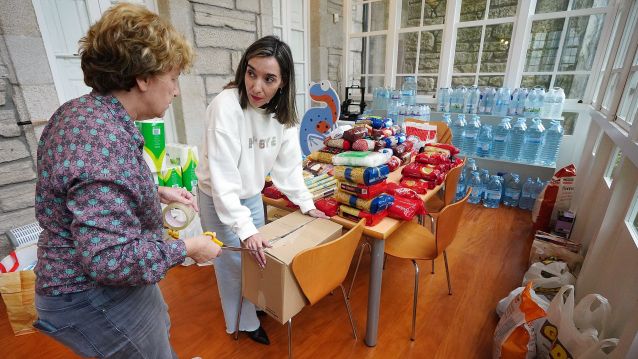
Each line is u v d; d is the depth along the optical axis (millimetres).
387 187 1570
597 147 2254
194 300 1825
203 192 1294
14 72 1792
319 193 1544
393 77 4230
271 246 1172
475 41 3600
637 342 888
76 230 573
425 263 2191
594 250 1542
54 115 644
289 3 3748
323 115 2705
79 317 697
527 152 3086
